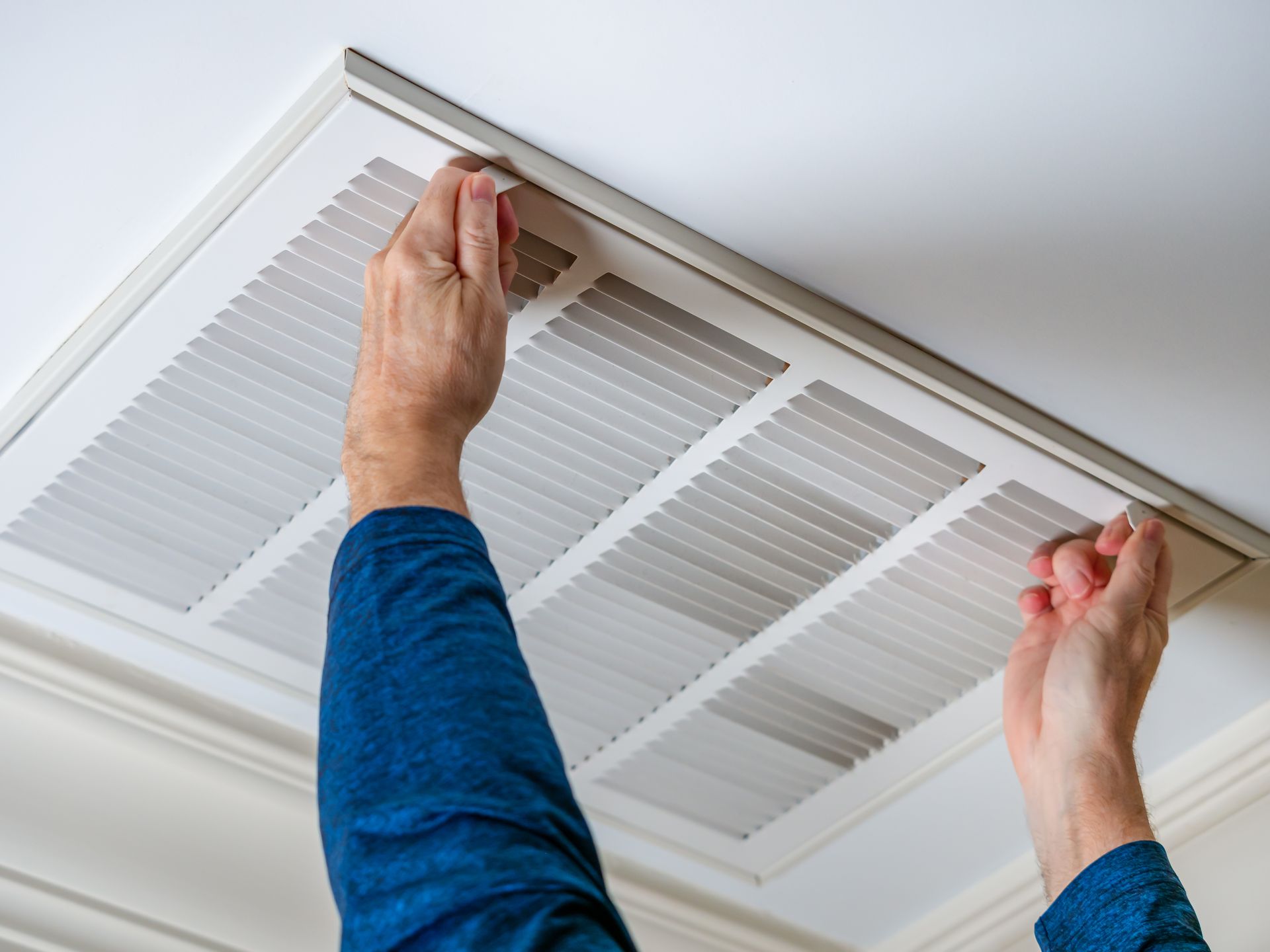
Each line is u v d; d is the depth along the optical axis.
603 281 1.08
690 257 1.05
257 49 0.95
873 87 0.95
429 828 0.56
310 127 0.99
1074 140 0.97
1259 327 1.08
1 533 1.31
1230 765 1.50
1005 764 1.46
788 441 1.18
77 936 1.38
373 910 0.54
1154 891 0.98
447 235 0.97
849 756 1.48
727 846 1.60
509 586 1.31
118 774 1.45
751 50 0.93
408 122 0.98
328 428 1.20
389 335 0.92
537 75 0.96
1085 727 1.15
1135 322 1.09
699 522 1.25
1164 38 0.91
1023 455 1.18
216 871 1.45
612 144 1.00
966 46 0.92
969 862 1.60
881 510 1.23
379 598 0.66
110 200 1.05
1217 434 1.17
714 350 1.12
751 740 1.46
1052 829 1.12
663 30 0.93
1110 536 1.21
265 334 1.14
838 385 1.13
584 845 0.58
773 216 1.04
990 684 1.37
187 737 1.46
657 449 1.19
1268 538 1.25
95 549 1.33
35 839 1.40
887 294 1.09
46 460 1.24
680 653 1.37
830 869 1.61
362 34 0.95
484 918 0.52
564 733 1.47
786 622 1.33
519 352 1.13
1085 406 1.16
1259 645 1.38
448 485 0.81
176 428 1.21
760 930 1.67
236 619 1.38
